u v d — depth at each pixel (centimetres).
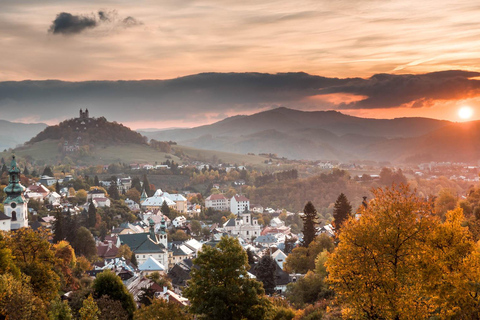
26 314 7669
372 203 6500
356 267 6094
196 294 7594
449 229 6003
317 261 13712
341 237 6359
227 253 7750
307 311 10262
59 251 15062
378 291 5859
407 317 5678
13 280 7944
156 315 8106
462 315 5769
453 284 5659
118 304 10138
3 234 10431
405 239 6059
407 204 6241
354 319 6328
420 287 5828
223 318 7388
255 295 7544
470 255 5847
